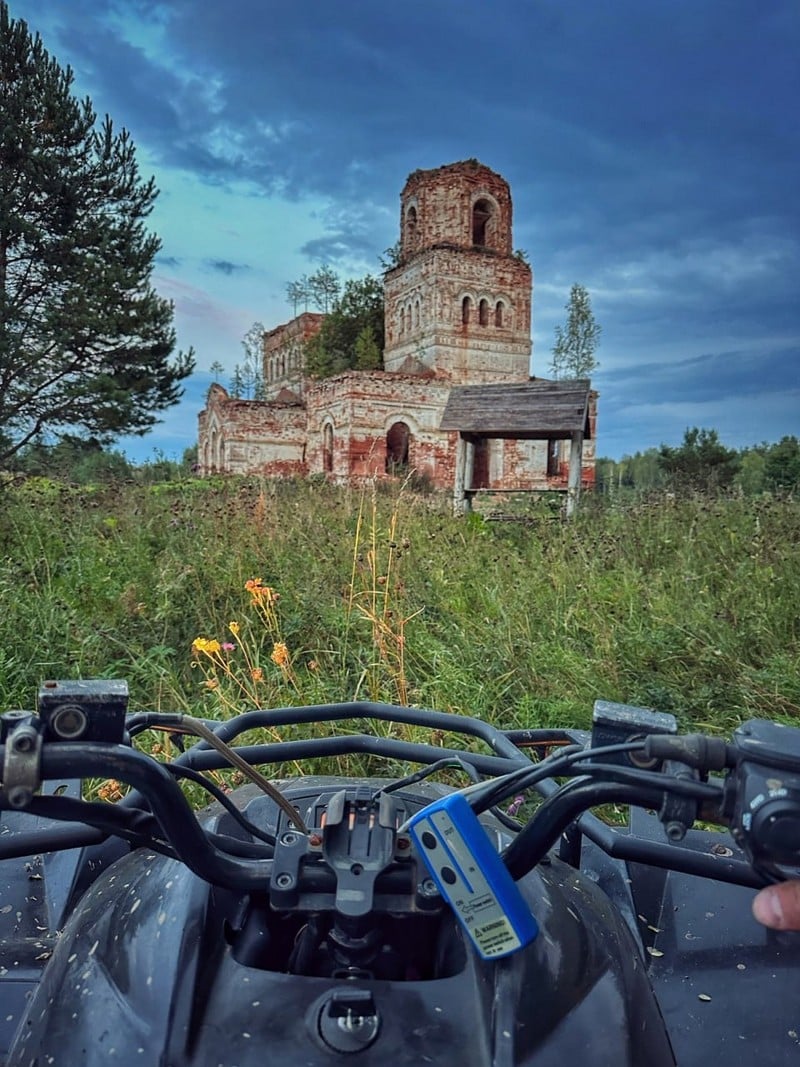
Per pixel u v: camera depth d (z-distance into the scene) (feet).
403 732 12.93
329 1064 3.33
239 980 3.75
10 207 57.57
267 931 4.43
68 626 16.44
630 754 4.00
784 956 5.12
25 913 5.42
